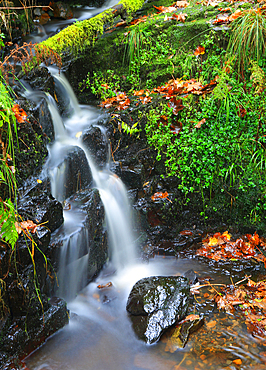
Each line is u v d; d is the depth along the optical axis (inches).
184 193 180.1
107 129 170.1
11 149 120.2
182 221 180.2
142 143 178.5
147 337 114.4
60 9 242.2
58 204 123.2
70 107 182.4
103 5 261.6
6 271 101.4
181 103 174.4
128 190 170.6
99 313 128.1
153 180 178.4
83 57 197.3
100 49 199.5
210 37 182.2
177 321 119.6
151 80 193.9
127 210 167.0
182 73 187.5
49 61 184.4
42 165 135.5
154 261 163.3
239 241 167.0
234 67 176.1
